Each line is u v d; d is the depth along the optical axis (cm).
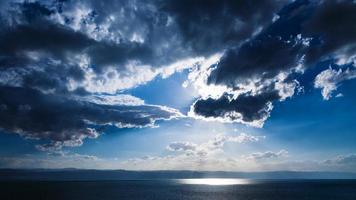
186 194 14362
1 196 12012
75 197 11862
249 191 17238
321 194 14312
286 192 16125
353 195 13800
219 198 12062
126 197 12056
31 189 17612
